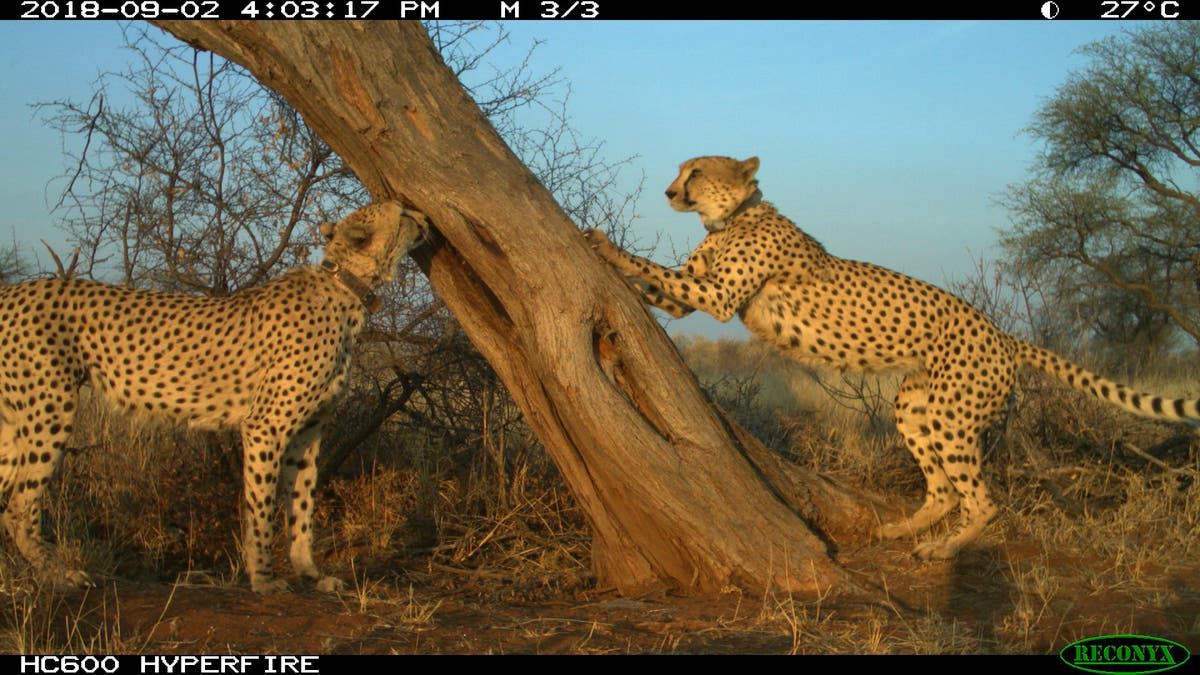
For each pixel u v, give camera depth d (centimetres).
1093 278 1702
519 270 436
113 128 614
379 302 492
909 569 497
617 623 411
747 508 470
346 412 659
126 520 573
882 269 559
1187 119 1675
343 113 419
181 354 475
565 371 445
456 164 428
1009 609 435
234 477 632
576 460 484
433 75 428
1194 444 694
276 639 373
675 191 565
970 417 540
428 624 398
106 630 364
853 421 828
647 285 546
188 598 423
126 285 623
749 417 800
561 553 570
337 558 565
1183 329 1641
